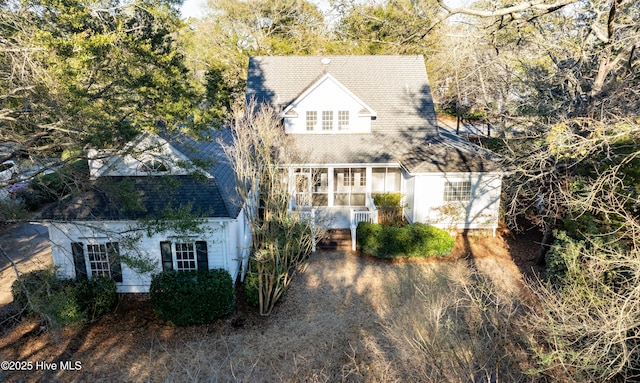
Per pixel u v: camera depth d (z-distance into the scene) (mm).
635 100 12953
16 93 10414
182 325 13539
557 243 13914
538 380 9234
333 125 22641
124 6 11617
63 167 11789
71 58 10258
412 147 21750
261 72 24547
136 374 11469
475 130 37406
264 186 13719
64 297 11211
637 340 8680
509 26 12977
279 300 15102
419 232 17938
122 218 13953
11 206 12266
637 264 8375
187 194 14492
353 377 10930
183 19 12242
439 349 8977
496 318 9742
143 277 14867
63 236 14234
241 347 12594
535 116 15398
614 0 10789
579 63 14375
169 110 11711
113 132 11375
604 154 13609
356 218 19656
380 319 13820
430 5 11141
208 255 14766
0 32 10141
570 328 8336
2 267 17297
